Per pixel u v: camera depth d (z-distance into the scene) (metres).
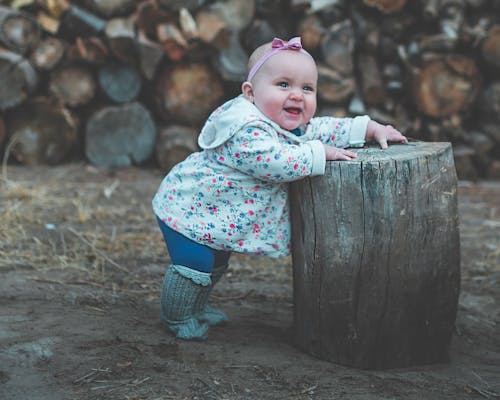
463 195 6.36
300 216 2.93
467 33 6.57
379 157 2.81
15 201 5.38
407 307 2.88
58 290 3.68
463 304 3.95
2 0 6.33
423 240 2.83
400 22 6.60
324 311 2.93
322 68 6.46
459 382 2.84
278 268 4.43
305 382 2.73
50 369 2.72
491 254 4.78
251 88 2.89
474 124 6.95
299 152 2.77
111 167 6.67
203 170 2.92
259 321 3.49
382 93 6.62
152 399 2.52
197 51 6.36
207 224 2.92
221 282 4.12
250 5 6.40
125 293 3.75
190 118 6.64
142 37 6.26
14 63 6.21
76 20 6.23
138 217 5.28
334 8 6.44
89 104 6.69
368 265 2.81
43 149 6.57
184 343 3.03
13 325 3.12
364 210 2.78
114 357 2.84
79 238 4.68
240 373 2.77
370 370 2.93
